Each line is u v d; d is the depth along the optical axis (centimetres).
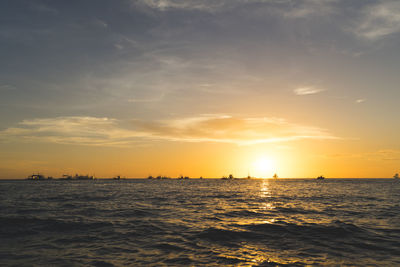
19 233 1648
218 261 1152
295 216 2317
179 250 1314
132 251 1298
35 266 1087
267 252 1283
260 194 5559
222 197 4638
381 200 3934
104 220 2080
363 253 1260
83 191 6500
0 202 3459
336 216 2309
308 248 1345
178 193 5856
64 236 1582
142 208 2855
